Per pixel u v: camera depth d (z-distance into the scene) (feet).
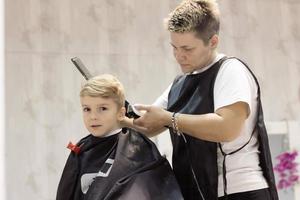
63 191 4.76
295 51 12.42
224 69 4.82
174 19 4.73
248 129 4.89
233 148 4.82
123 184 4.42
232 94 4.57
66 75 11.12
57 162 10.98
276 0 12.46
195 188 4.83
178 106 5.11
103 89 4.83
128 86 11.41
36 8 11.12
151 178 4.55
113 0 11.51
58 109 11.04
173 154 5.09
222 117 4.50
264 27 12.32
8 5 10.99
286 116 12.21
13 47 10.94
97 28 11.36
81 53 11.22
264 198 4.82
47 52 11.09
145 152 4.77
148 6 11.68
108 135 4.85
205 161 4.78
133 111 5.01
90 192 4.48
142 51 11.55
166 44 11.69
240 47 12.10
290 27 12.47
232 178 4.77
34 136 10.91
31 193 10.82
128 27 11.52
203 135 4.54
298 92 12.35
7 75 10.84
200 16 4.67
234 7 12.19
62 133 11.03
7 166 10.69
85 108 4.90
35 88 10.96
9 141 10.75
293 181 11.20
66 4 11.27
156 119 4.75
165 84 11.61
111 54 11.37
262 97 12.11
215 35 4.86
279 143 11.35
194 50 4.77
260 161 4.98
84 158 4.79
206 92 4.85
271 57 12.27
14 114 10.82
